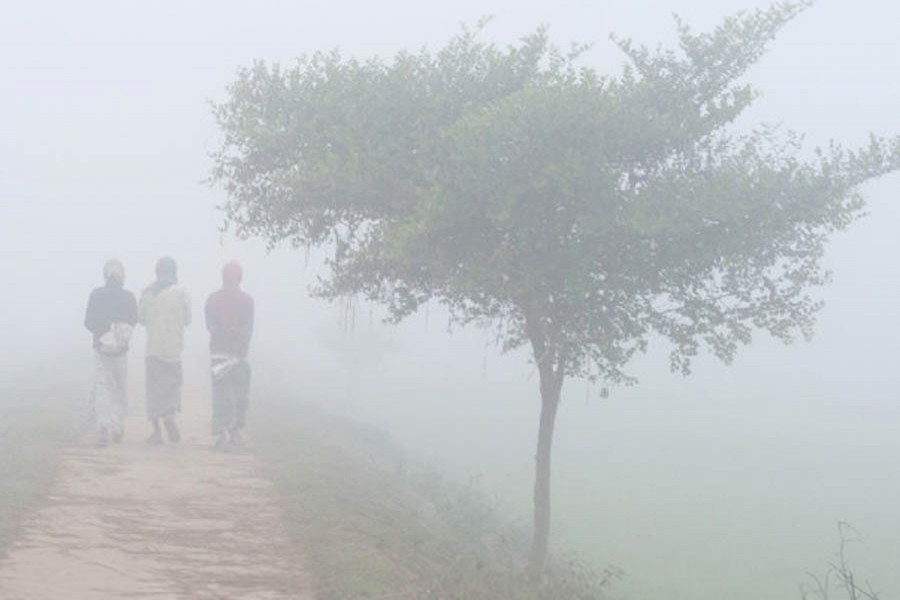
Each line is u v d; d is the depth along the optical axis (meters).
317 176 13.23
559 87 12.50
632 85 13.77
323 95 13.77
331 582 9.80
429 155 13.23
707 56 14.12
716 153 13.89
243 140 14.24
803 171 13.57
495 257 12.94
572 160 12.30
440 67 14.12
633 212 12.70
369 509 13.41
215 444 17.98
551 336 14.12
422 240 12.82
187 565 10.38
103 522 11.81
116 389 17.36
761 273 14.44
